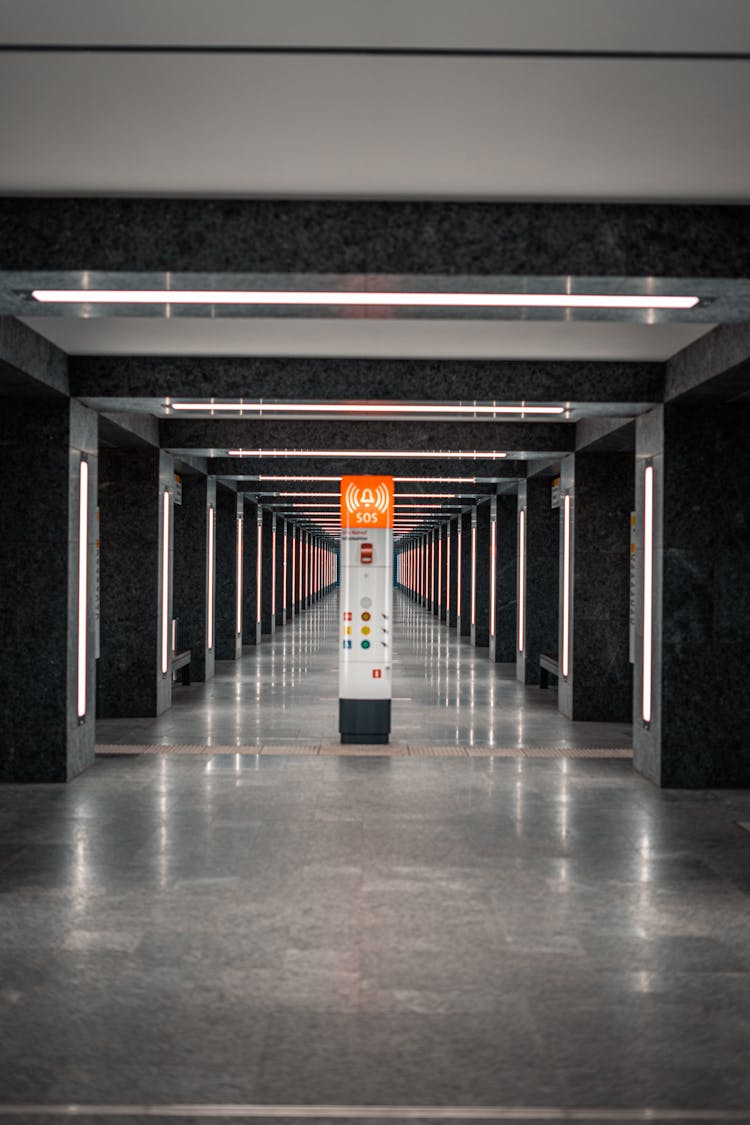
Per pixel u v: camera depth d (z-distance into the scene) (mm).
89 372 10969
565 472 16844
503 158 5590
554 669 18562
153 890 7332
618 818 9625
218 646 26844
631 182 5938
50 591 11055
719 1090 4543
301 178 5906
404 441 15766
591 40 4340
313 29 4266
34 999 5465
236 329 9523
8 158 5633
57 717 11070
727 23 4195
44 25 4250
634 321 7422
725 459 11109
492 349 10328
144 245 6258
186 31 4293
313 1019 5234
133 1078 4605
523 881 7625
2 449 11047
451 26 4234
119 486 16188
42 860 8086
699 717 11070
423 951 6195
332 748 13344
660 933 6551
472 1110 4344
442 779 11359
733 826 9352
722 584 11125
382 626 13758
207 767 11961
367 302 6914
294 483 26562
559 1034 5090
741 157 5559
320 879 7617
